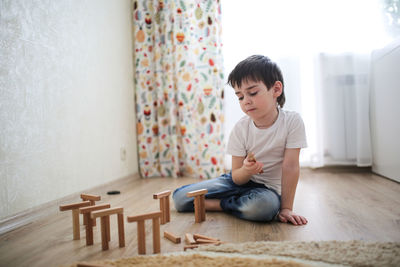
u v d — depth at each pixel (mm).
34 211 1183
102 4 1849
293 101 2107
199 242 825
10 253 838
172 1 2191
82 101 1576
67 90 1445
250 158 1032
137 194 1620
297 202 1324
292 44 2107
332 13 2076
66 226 1079
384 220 1016
